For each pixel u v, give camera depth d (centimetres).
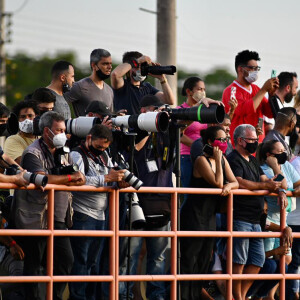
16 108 3712
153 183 3712
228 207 3641
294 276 3800
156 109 3712
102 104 3641
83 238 3522
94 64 4050
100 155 3500
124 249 3669
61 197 3372
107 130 3450
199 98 4106
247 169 3762
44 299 3416
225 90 4378
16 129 3391
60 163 3347
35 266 3384
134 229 3694
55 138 3331
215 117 3503
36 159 3344
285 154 3931
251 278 3688
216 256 3841
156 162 3728
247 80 4334
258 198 3744
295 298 4059
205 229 3675
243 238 3712
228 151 4044
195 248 3675
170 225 3744
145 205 3681
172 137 3628
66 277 3328
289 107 4166
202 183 3666
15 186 3219
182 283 3694
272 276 3756
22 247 3400
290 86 4512
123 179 3391
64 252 3381
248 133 3766
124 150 3697
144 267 4028
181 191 3528
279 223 3978
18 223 3334
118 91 4166
